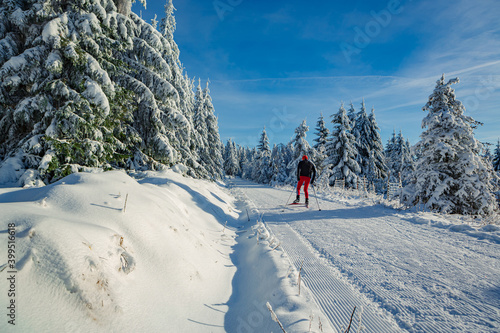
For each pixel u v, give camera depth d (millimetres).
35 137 5867
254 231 4484
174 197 4363
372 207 7453
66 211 2115
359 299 2141
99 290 1451
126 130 8812
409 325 1750
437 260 2988
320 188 15734
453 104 8617
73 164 5984
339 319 1854
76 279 1375
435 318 1817
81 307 1318
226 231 4770
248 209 7547
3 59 6164
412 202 8391
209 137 25984
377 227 4855
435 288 2281
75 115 6016
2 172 5398
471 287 2277
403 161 30797
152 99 8891
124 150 8773
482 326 1701
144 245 2139
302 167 7934
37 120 6430
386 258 3102
